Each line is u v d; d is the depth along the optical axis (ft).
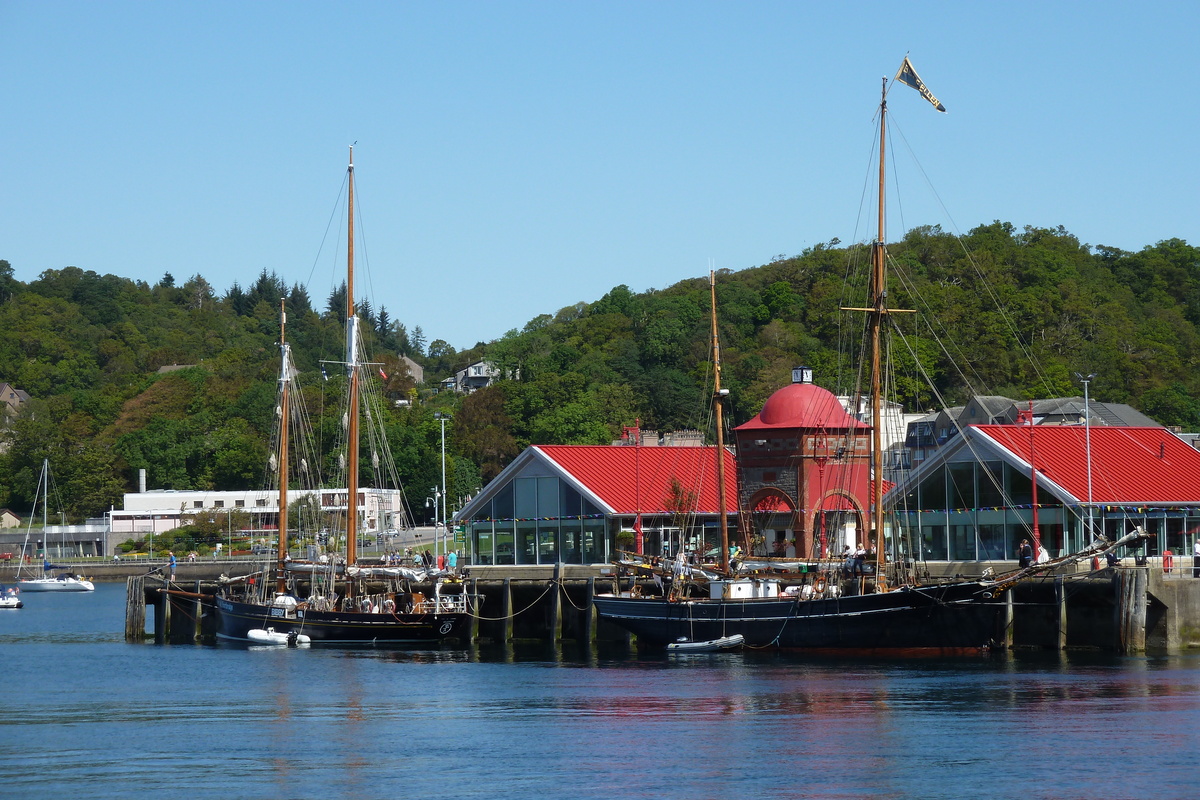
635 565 329.52
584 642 339.77
